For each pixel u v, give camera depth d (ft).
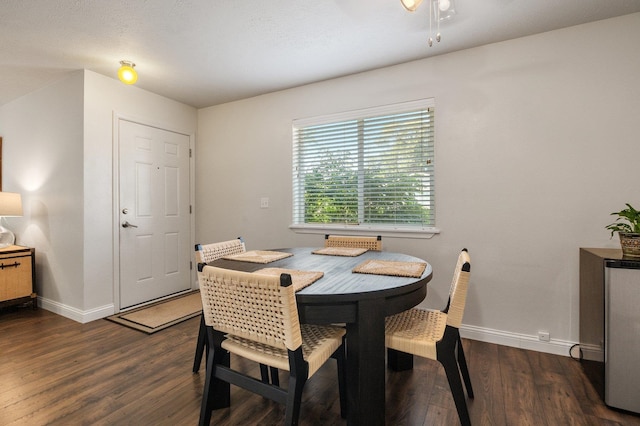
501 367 6.49
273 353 4.23
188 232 12.27
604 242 6.66
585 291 6.31
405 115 8.81
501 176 7.54
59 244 9.62
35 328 8.55
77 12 6.34
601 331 5.37
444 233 8.18
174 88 10.47
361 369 4.25
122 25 6.82
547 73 7.08
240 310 4.01
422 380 6.10
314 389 5.88
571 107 6.88
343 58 8.36
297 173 10.58
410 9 5.01
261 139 11.09
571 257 6.92
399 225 8.92
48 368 6.45
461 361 5.45
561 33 6.95
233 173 11.70
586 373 6.20
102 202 9.46
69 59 8.40
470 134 7.84
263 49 7.89
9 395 5.52
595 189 6.72
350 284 4.51
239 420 4.97
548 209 7.11
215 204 12.13
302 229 10.27
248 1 6.04
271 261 6.26
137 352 7.18
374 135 9.26
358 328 4.24
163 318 9.30
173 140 11.63
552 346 7.09
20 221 11.09
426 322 5.33
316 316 4.18
